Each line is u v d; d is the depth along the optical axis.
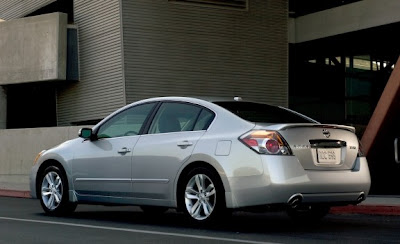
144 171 8.77
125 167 9.02
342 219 9.87
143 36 21.00
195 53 21.77
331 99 23.19
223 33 22.27
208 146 8.07
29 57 23.17
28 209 11.75
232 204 7.75
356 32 21.56
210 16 22.06
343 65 23.00
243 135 7.82
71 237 7.45
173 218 9.91
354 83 22.73
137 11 20.95
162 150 8.59
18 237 7.46
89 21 22.22
